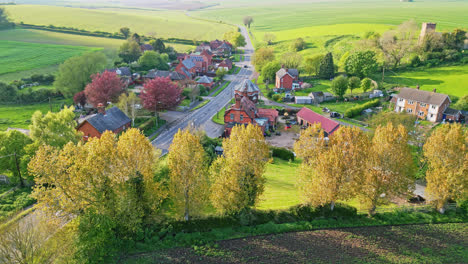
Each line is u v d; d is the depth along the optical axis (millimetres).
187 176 50531
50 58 197250
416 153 78625
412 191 60156
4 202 61719
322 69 176000
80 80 139750
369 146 56938
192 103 138500
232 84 176500
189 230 51688
